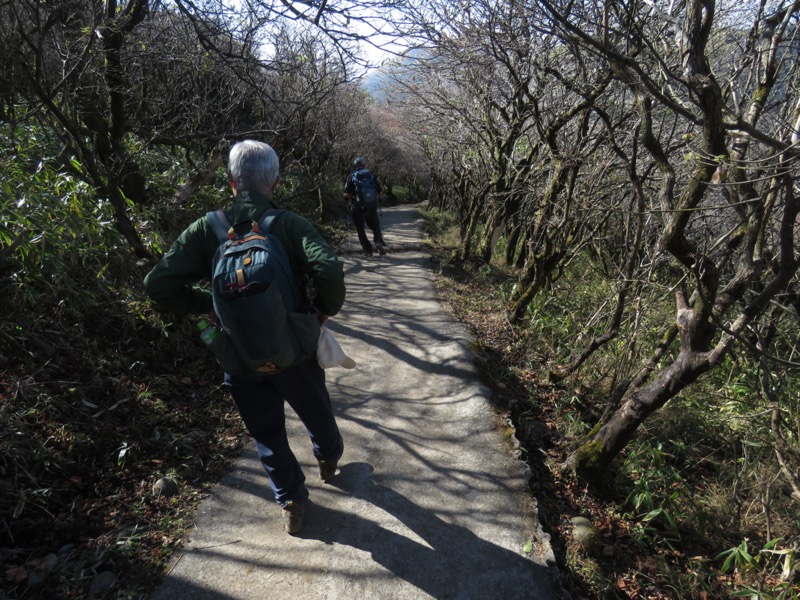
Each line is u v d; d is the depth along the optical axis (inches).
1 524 94.8
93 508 104.3
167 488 110.7
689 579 113.1
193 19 179.5
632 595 105.7
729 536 131.6
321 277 83.1
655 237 205.2
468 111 335.9
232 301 80.0
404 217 674.2
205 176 190.7
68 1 165.0
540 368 198.1
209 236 86.4
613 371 192.7
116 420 127.4
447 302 261.6
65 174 172.4
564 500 127.0
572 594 100.1
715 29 166.4
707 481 153.7
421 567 97.6
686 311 115.2
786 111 113.0
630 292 202.4
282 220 86.7
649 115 101.6
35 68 169.5
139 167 245.9
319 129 445.4
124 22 183.9
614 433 126.8
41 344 134.3
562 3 168.4
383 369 178.7
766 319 186.5
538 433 153.3
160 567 93.6
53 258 144.4
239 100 283.6
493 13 195.9
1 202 141.5
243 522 105.9
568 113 200.8
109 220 184.1
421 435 140.0
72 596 86.7
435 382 169.9
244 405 94.0
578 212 216.4
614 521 124.4
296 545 100.6
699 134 134.4
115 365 144.9
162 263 85.3
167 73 262.5
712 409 184.7
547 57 214.2
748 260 105.4
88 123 209.0
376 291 272.5
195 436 131.6
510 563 100.5
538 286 224.1
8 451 103.3
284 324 82.9
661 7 118.6
